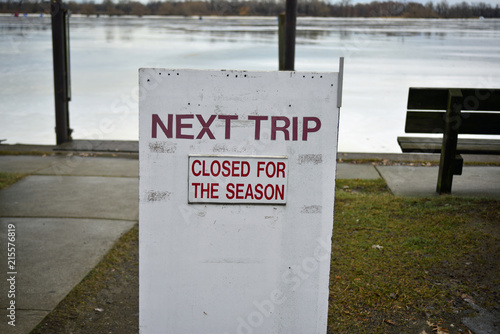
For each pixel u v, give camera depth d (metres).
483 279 3.82
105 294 3.71
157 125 2.62
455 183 6.27
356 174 6.79
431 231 4.69
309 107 2.62
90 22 59.41
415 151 5.90
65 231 4.82
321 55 19.83
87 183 6.38
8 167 7.06
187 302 2.75
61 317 3.37
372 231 4.73
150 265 2.71
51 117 10.61
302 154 2.65
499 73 15.89
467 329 3.25
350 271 3.98
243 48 22.39
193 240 2.70
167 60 17.69
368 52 22.81
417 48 24.72
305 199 2.68
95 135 9.33
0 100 12.11
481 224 4.80
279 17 8.22
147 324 2.76
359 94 13.30
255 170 2.66
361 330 3.27
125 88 13.73
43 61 18.64
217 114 2.62
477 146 5.98
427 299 3.59
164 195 2.66
